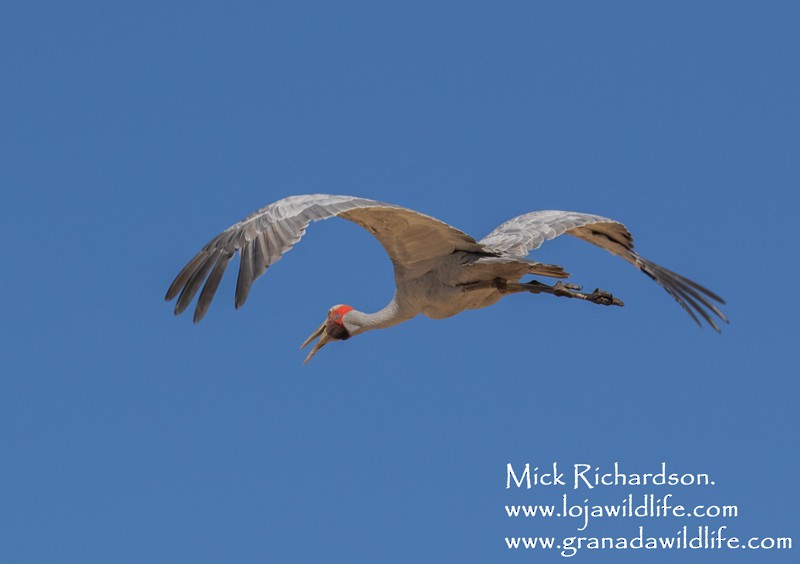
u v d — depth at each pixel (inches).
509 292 601.9
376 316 681.0
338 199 521.3
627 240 673.0
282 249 500.1
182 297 516.4
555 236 629.6
